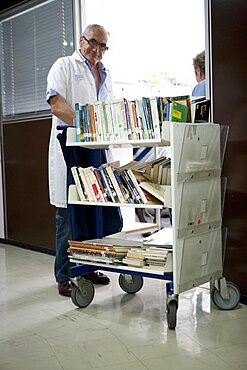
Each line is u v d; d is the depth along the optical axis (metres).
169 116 2.54
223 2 2.97
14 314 2.93
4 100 5.21
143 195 2.66
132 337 2.49
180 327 2.61
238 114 2.92
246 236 2.93
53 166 3.37
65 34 4.40
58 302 3.14
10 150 5.16
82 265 2.96
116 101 2.72
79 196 2.95
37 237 4.88
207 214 2.73
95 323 2.72
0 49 5.19
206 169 2.69
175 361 2.20
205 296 3.15
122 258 2.79
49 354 2.32
